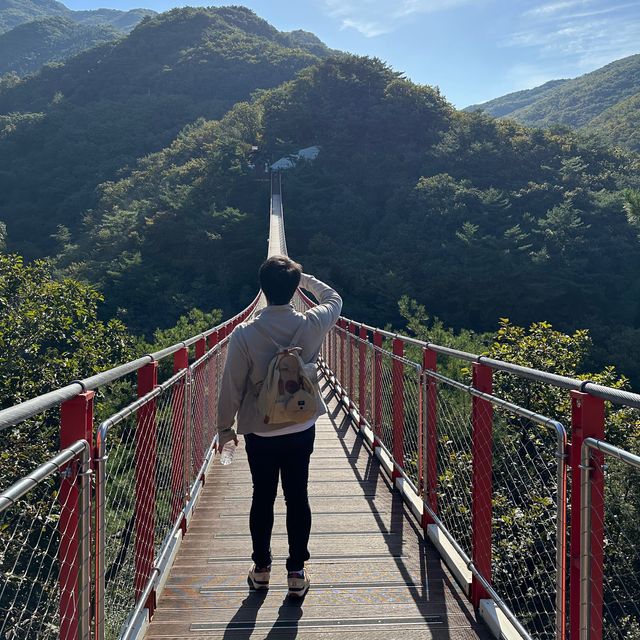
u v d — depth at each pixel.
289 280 2.98
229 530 4.49
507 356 14.85
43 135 137.12
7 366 12.73
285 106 119.19
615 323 56.47
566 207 66.31
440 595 3.43
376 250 74.31
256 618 3.19
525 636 2.62
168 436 4.10
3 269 16.41
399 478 5.38
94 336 15.90
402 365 5.43
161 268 75.38
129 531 3.30
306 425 3.03
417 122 109.44
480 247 60.84
